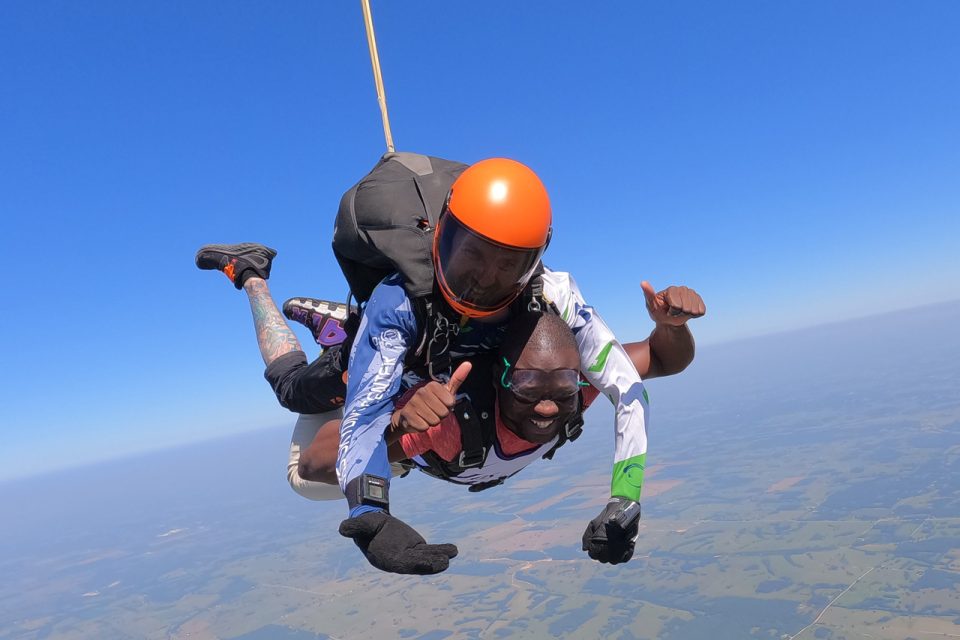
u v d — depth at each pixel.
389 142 3.66
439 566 2.26
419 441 3.07
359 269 3.29
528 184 2.70
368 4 3.67
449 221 2.72
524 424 3.03
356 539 2.49
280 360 4.21
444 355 3.02
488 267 2.66
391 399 2.80
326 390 3.83
